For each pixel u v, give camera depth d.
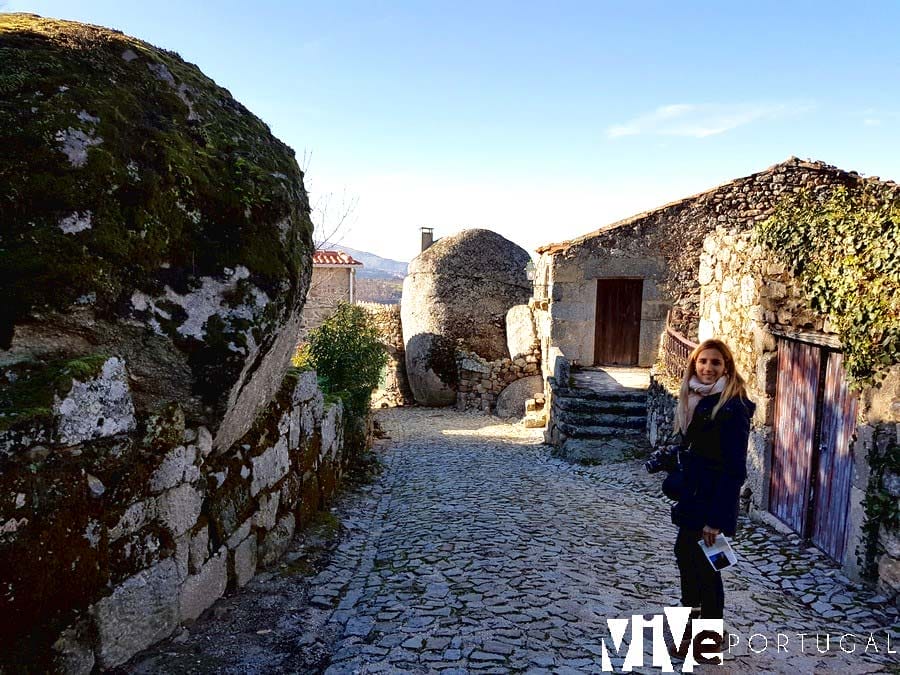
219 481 3.86
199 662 3.06
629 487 8.07
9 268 2.58
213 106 3.96
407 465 9.80
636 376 12.65
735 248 7.12
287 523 4.99
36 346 2.67
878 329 4.27
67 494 2.53
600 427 10.52
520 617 3.81
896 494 4.13
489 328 18.38
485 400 17.52
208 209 3.38
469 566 4.77
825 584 4.53
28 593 2.35
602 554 5.15
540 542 5.43
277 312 3.65
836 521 4.91
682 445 3.38
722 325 7.63
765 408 6.00
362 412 10.01
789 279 5.60
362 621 3.75
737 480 3.11
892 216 4.26
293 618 3.74
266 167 3.96
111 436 2.79
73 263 2.69
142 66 3.50
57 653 2.48
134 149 3.09
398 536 5.67
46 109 2.82
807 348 5.41
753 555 5.24
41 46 3.08
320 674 3.13
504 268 18.78
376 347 11.12
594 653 3.35
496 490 7.82
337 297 22.00
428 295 18.67
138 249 2.95
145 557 3.02
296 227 4.09
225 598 3.87
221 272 3.32
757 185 12.80
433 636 3.54
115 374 2.81
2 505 2.25
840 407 4.91
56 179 2.73
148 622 3.04
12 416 2.33
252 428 4.42
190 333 3.11
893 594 4.12
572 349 13.57
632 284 13.84
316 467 6.04
